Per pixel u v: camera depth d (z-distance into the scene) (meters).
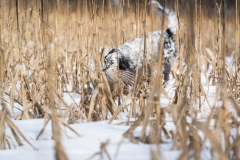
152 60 12.30
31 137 10.52
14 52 22.08
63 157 7.03
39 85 14.90
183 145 8.20
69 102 15.98
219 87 8.62
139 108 12.91
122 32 18.84
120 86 14.92
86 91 14.09
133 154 8.64
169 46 18.31
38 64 16.95
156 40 17.95
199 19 17.47
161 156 7.35
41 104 14.73
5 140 9.57
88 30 18.62
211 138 7.54
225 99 8.44
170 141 9.88
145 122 9.59
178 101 13.37
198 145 8.45
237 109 8.48
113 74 16.30
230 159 8.16
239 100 15.22
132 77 16.88
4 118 9.51
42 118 13.08
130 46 17.72
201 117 12.39
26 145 9.72
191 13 8.75
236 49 16.83
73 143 9.56
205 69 24.97
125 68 17.45
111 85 16.30
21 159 8.48
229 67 18.02
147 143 9.65
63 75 19.17
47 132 10.88
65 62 20.58
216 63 19.84
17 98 16.06
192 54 10.88
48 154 8.77
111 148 9.13
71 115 12.45
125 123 11.73
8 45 19.05
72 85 18.80
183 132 8.86
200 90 14.47
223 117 8.41
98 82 13.32
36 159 8.34
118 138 10.06
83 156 8.56
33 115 13.49
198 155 7.66
